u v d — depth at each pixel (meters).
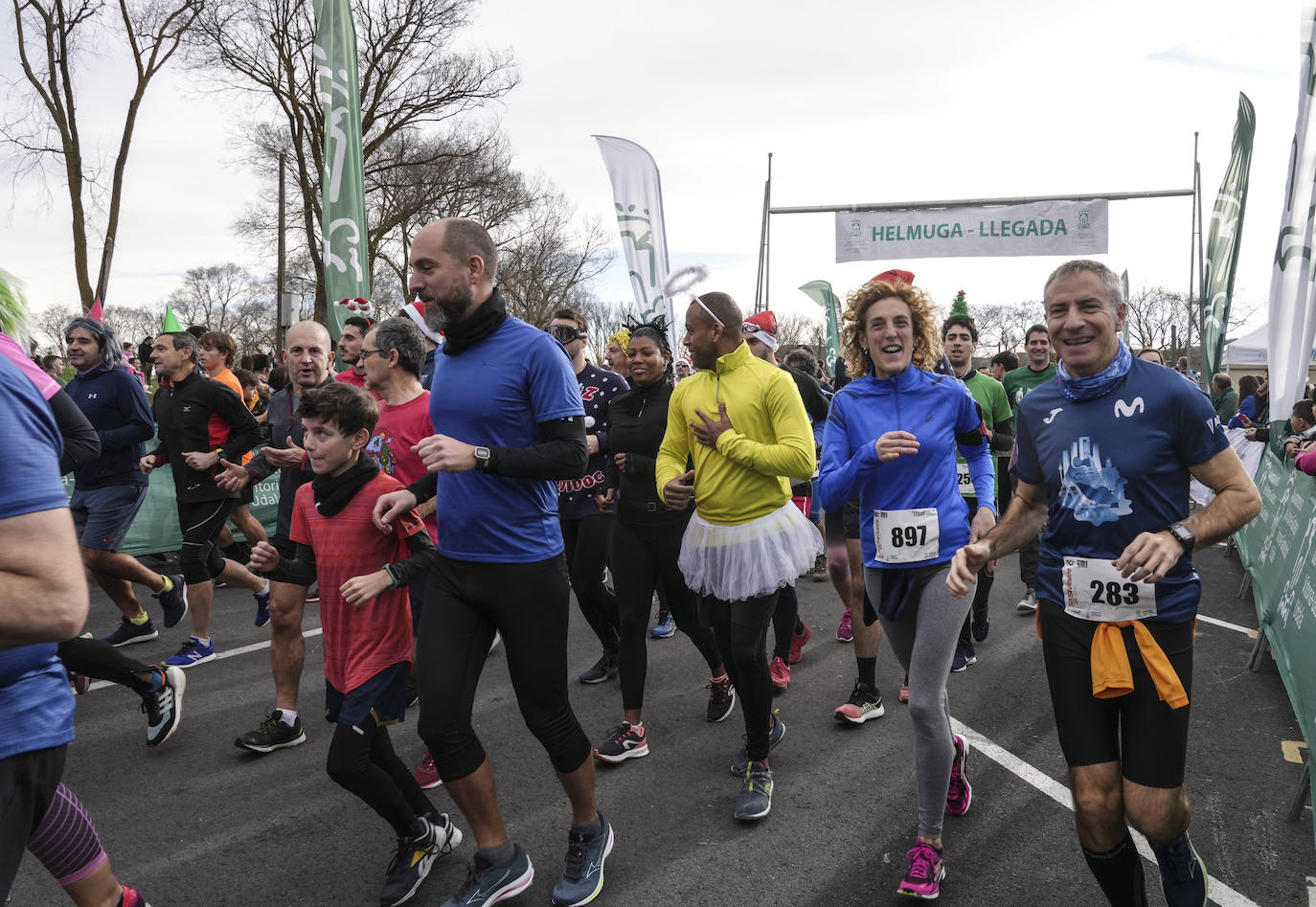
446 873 3.01
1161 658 2.17
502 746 4.09
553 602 2.74
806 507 7.04
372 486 2.95
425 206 26.03
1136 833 3.17
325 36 7.21
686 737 4.17
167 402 5.17
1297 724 4.21
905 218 13.02
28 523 1.39
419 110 24.06
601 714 4.50
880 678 4.93
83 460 3.75
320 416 2.92
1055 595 2.35
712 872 2.99
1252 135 9.23
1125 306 2.34
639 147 9.13
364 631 2.87
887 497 3.08
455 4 22.95
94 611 6.57
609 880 2.94
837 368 7.41
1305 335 5.25
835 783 3.63
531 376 2.69
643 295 9.14
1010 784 3.60
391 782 2.82
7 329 1.77
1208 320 9.75
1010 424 5.77
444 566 2.73
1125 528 2.25
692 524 3.52
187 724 4.36
